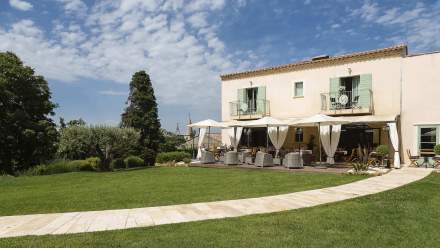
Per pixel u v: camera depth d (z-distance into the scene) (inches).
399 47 913.5
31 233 310.8
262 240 287.9
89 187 598.2
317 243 284.5
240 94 1272.1
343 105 1006.4
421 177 661.3
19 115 1311.5
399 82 920.3
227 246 273.9
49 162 1113.4
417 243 293.7
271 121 919.7
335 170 786.2
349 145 1029.2
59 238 292.0
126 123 1648.6
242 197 471.2
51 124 1448.1
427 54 884.0
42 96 1466.5
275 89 1174.3
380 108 947.3
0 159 1302.9
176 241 283.3
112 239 289.0
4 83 1274.6
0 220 358.9
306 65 1098.1
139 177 733.9
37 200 470.6
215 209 398.9
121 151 1123.9
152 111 1670.8
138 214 378.3
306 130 1109.7
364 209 394.3
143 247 269.6
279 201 441.4
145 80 1686.8
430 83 877.8
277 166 898.7
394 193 483.8
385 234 313.4
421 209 402.3
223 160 1032.2
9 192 573.3
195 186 578.9
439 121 863.7
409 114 905.5
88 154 1079.6
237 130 1235.9
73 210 403.9
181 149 1598.2
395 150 874.1
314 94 1079.0
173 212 386.3
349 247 278.4
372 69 963.3
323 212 378.9
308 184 582.6
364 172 706.2
